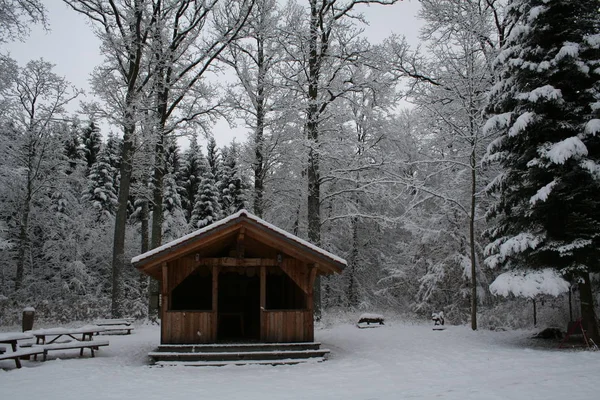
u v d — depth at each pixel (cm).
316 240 1997
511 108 1391
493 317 1806
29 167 2433
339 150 2069
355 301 2656
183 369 1024
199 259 1161
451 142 1973
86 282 2728
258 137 2100
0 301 2188
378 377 916
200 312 1145
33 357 1191
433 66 1994
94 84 1908
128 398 753
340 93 2017
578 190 1233
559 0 1248
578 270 1191
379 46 2003
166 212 3466
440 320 1908
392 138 2325
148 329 1831
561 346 1216
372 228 2653
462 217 2109
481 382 834
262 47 2122
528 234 1246
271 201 2383
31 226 2634
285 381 890
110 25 1986
